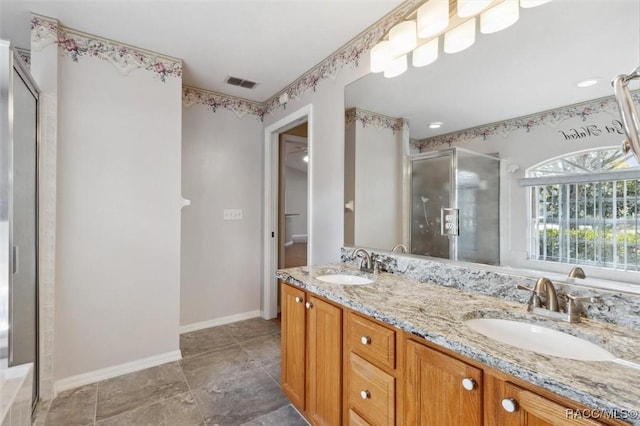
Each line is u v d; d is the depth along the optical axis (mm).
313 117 2535
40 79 1855
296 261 6266
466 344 857
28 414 1002
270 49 2262
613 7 1034
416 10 1554
